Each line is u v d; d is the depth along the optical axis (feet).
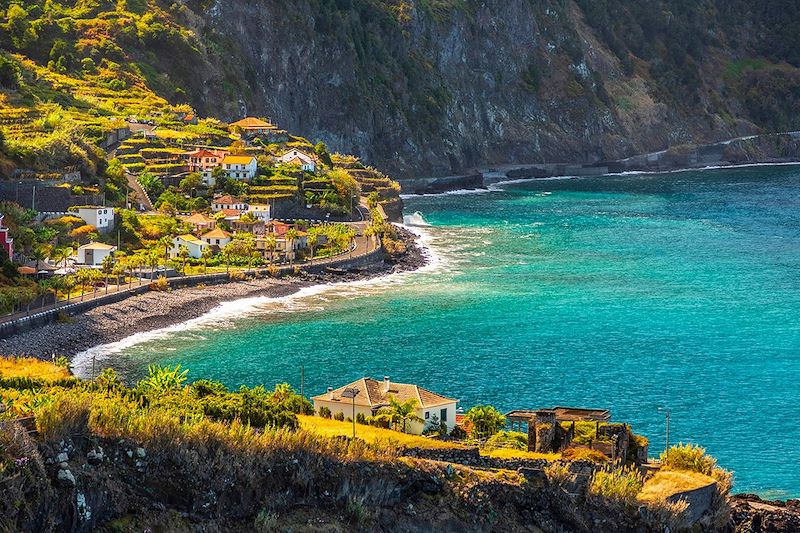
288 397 474.08
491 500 364.79
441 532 354.54
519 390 623.36
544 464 378.12
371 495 354.33
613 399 608.60
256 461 346.33
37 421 325.42
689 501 389.39
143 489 328.08
